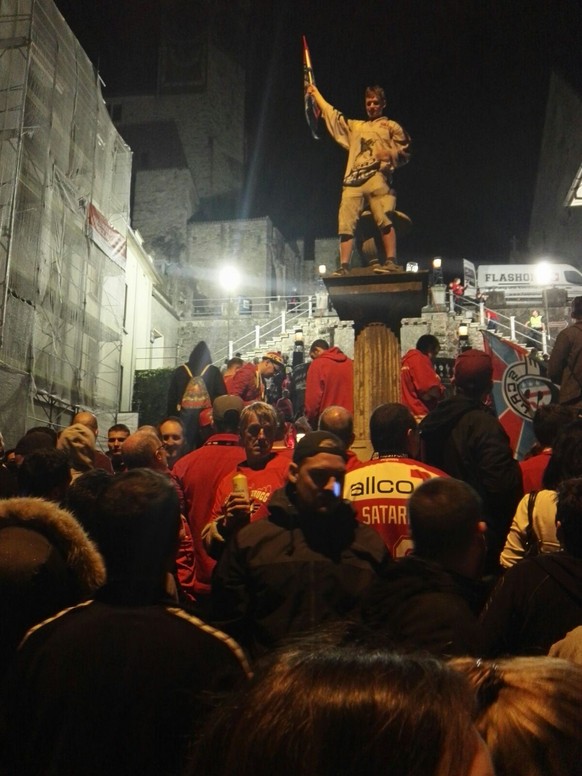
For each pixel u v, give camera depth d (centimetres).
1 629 258
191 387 757
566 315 3403
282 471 460
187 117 5831
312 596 303
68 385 2253
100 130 2711
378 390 810
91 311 2517
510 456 451
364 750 80
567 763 108
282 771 81
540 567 286
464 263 3909
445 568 287
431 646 252
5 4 2103
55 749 200
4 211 1920
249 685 94
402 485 392
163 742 201
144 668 208
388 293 830
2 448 625
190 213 5341
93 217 2488
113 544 236
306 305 3888
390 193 877
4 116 2009
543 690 114
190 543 475
